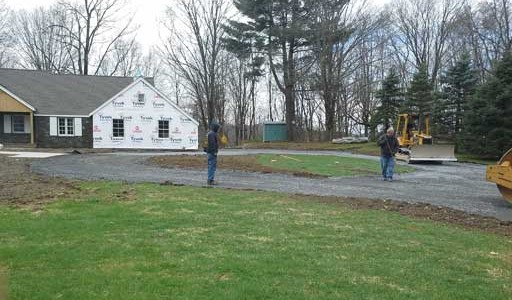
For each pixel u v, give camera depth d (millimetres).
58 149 30984
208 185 13438
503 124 27828
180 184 13398
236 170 18062
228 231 7441
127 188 12086
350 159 25531
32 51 58219
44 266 5469
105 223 7828
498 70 28594
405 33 54000
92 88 38031
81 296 4500
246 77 48625
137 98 34750
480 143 28469
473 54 46844
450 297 4859
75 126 34062
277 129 47594
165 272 5289
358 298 4695
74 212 8758
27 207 9234
